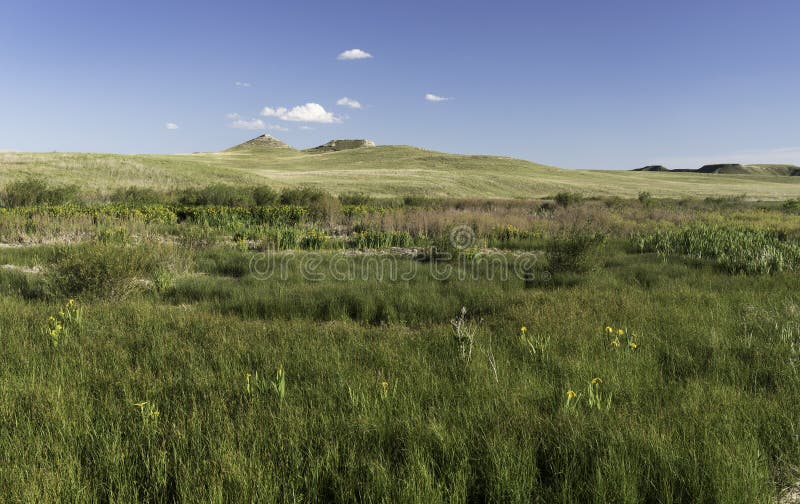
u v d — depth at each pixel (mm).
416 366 4531
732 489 2539
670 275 10055
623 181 88688
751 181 110188
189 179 52656
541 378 4316
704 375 4367
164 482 2592
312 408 3551
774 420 3408
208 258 12570
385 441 3117
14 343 5109
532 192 68250
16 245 14891
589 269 10305
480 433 3197
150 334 5742
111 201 32031
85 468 2760
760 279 9094
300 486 2617
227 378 4250
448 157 117688
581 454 2861
